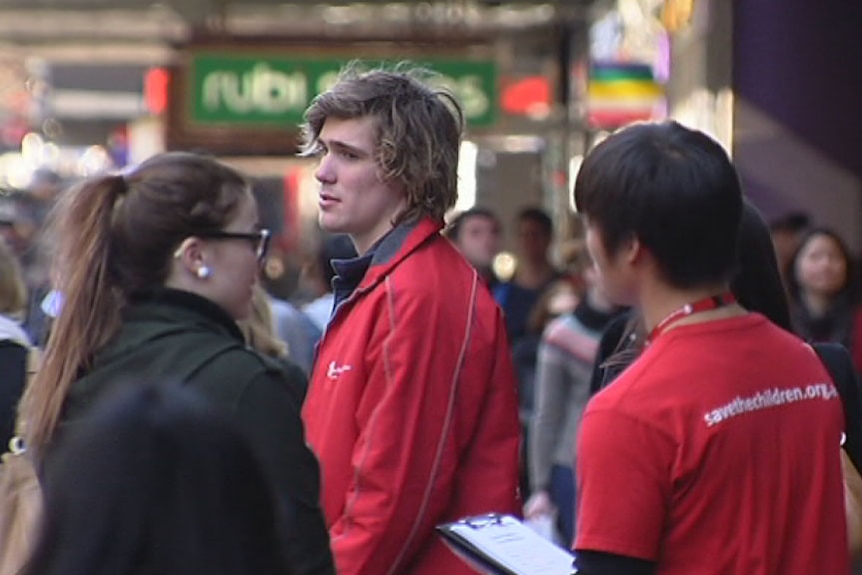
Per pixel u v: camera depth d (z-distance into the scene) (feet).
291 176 264.11
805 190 118.42
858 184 118.21
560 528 87.25
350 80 48.98
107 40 169.37
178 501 27.20
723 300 36.70
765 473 35.70
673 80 140.05
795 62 118.21
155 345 39.24
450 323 46.91
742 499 35.47
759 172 118.62
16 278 61.57
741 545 35.40
